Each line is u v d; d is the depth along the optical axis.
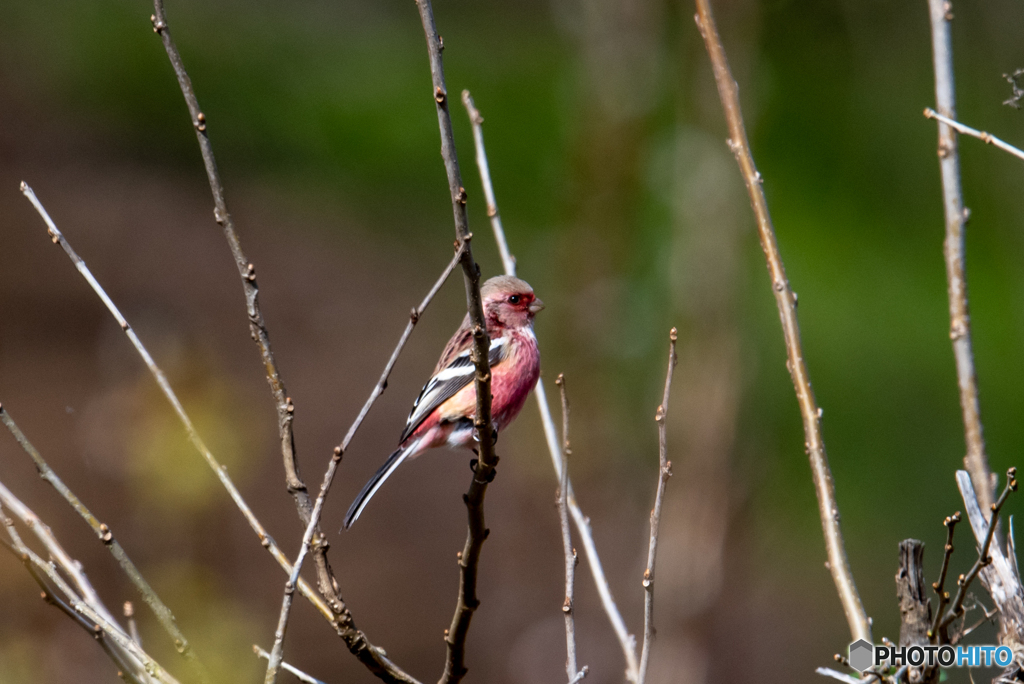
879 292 18.22
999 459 16.08
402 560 15.73
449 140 4.53
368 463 17.95
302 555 4.63
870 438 16.70
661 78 13.29
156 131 26.81
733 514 11.06
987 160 14.55
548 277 15.61
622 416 13.10
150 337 17.47
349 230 25.20
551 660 12.83
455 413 7.52
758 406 12.26
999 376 16.97
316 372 20.48
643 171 12.97
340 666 13.44
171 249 23.11
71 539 11.98
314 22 30.06
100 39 28.09
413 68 28.33
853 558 15.97
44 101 26.70
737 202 11.34
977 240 18.19
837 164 19.05
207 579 7.48
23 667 8.27
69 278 21.00
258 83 28.20
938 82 5.71
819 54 18.02
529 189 23.36
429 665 14.13
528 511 13.45
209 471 7.79
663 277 13.17
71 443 14.48
